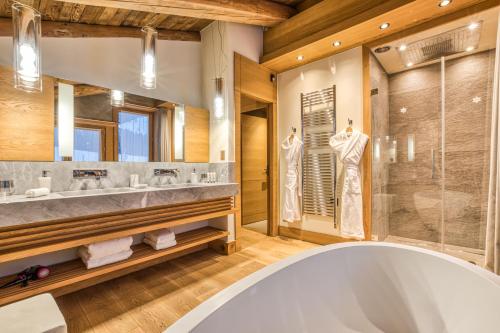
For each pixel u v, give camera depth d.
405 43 2.46
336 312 1.30
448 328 1.12
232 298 0.96
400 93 3.08
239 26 2.88
